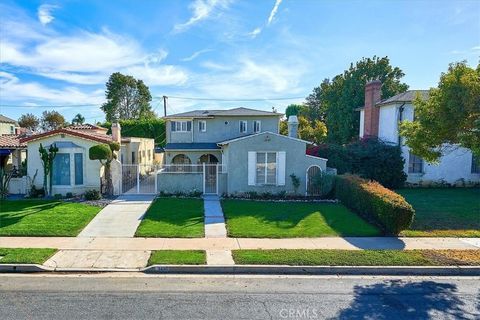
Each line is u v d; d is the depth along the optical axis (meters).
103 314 6.06
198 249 9.95
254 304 6.59
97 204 15.96
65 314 6.05
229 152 18.86
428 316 6.19
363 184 14.73
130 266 8.70
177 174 18.88
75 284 7.57
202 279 7.99
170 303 6.58
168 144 27.88
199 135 28.17
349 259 9.03
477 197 18.94
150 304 6.53
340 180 17.47
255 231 11.94
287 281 7.93
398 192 20.70
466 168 23.23
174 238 11.18
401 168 22.61
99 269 8.50
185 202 16.64
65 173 18.28
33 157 18.31
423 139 11.49
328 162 22.03
